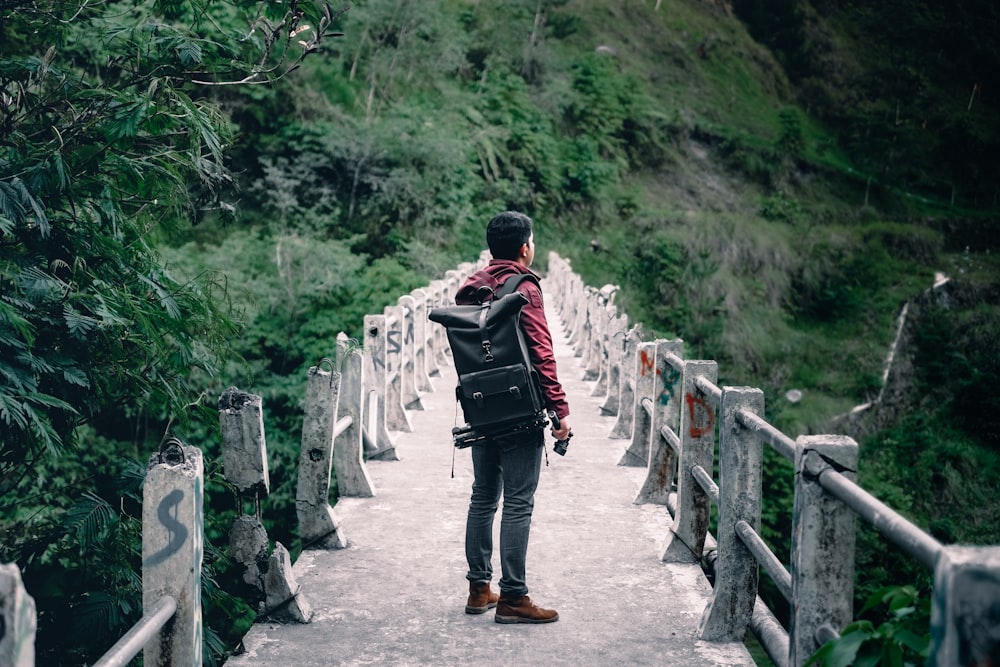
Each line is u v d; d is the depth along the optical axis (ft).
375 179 73.41
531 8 117.91
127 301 16.06
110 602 15.37
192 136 16.99
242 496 13.32
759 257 99.91
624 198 105.91
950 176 152.76
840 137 151.53
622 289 92.27
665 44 147.54
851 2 194.29
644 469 23.81
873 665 6.36
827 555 8.43
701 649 12.55
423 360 36.83
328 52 83.51
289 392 47.42
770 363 89.61
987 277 110.32
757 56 160.25
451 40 93.35
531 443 12.94
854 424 81.97
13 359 14.80
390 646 12.62
